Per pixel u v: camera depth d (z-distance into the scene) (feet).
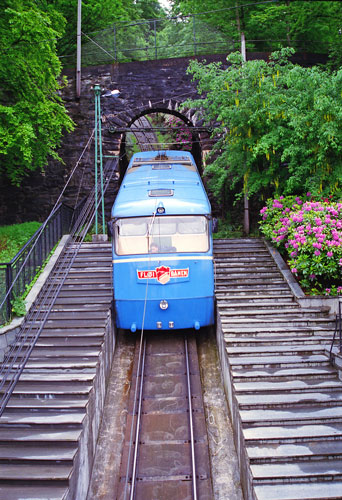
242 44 57.77
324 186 45.80
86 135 65.82
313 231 38.99
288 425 24.31
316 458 21.94
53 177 66.03
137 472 24.93
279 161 48.98
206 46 68.80
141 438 27.40
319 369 29.43
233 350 31.50
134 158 51.31
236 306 38.37
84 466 24.45
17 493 20.36
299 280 42.16
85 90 66.08
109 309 37.93
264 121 47.73
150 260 36.60
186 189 40.81
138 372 33.73
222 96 49.14
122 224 37.52
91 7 76.79
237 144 50.08
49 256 47.83
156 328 37.14
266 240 50.14
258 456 21.79
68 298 40.63
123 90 65.82
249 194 51.21
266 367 29.86
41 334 34.35
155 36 71.00
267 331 34.12
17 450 22.93
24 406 25.79
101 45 69.00
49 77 49.29
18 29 43.21
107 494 24.70
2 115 44.78
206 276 37.04
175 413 29.50
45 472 21.35
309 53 66.90
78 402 26.23
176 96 65.51
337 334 34.37
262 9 75.82
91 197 64.59
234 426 27.43
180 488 23.91
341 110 40.60
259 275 43.52
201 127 62.08
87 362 30.66
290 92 46.98
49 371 29.89
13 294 36.35
